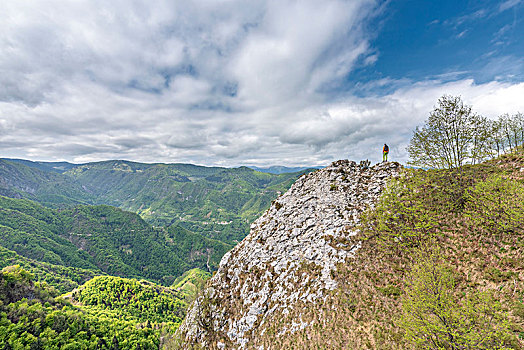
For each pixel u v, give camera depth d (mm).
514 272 28828
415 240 40969
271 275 52625
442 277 24859
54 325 116500
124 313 182375
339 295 39719
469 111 40062
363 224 48812
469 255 33969
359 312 36062
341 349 33125
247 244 65812
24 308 116812
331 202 58000
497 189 36219
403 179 51281
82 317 135375
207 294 62031
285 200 69250
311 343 36562
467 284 30422
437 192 45031
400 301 34188
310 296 42844
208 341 51719
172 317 199875
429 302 23594
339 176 63438
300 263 50031
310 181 69000
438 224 40812
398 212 46125
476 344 20031
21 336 103188
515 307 25219
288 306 44719
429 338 23156
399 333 30719
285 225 61188
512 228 32594
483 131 39188
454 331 21203
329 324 37094
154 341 136000
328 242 49375
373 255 42812
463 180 41906
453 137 41875
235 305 54250
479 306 23188
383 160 62125
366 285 38969
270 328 44031
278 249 56750
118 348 122312
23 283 136250
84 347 112938
